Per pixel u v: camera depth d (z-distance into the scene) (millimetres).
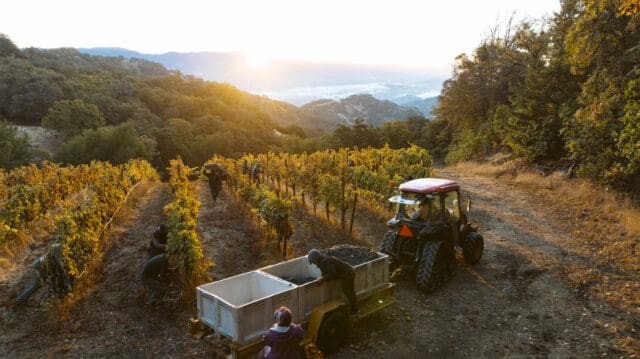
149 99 138000
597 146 18078
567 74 24219
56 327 7145
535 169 23078
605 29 17312
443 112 45219
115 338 6898
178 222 9453
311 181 15859
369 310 7004
